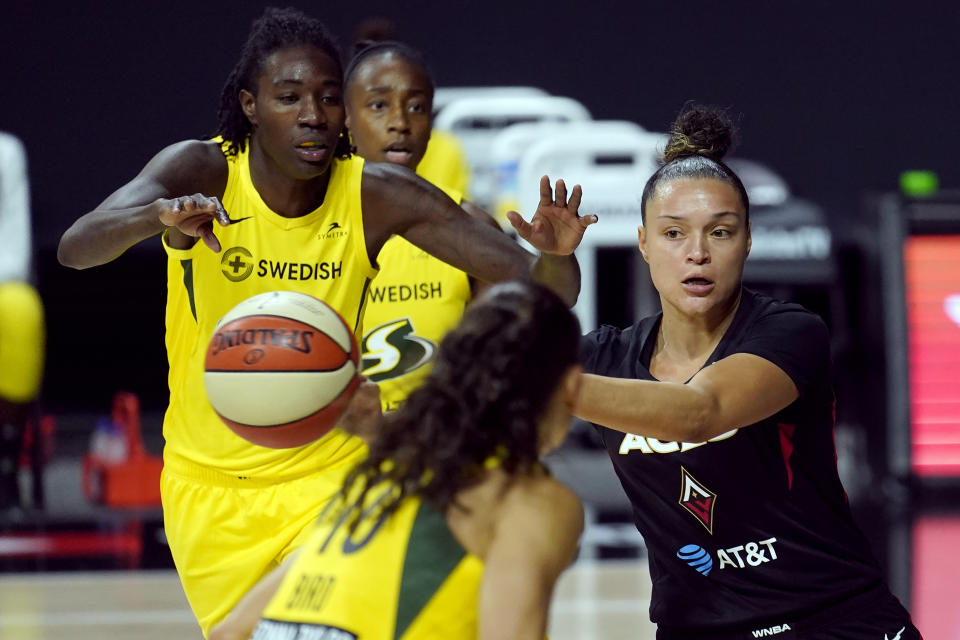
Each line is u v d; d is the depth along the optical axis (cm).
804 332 949
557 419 757
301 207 1102
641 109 3869
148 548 2427
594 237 2870
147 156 3791
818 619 959
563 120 3422
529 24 3841
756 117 3897
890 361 2861
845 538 966
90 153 3775
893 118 3894
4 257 2659
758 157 3912
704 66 3872
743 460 942
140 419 3681
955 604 1933
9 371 2627
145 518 2692
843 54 3891
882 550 2330
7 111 3741
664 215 965
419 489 719
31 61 3741
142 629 1842
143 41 3769
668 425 865
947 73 3881
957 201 2936
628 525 2567
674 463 960
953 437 2856
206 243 963
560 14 3844
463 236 1123
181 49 3781
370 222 1120
